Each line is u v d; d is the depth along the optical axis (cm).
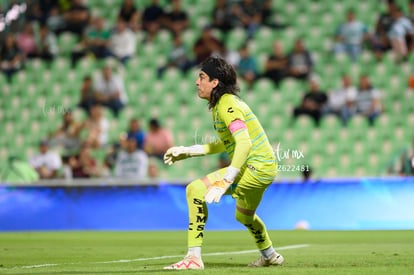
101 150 6119
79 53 7206
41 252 3145
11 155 6769
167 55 7125
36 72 7194
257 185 2189
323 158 6400
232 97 2152
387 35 7069
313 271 2039
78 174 5822
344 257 2694
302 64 6844
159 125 6538
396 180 5019
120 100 6688
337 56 7056
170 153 2355
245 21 7262
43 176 5806
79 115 6631
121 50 7144
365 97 6531
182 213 5191
